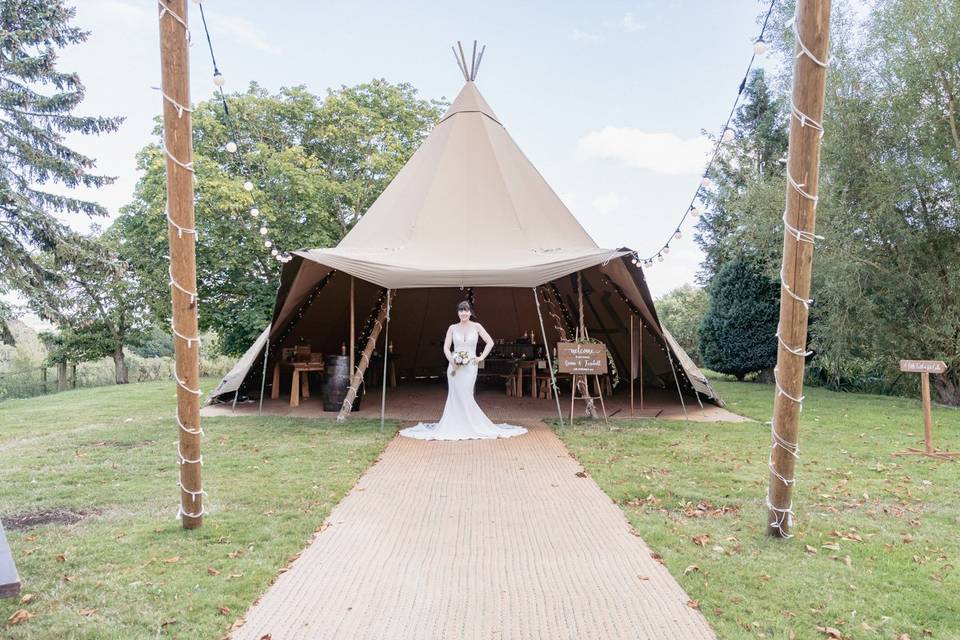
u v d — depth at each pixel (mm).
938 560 3551
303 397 10383
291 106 16250
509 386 11133
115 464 5770
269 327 8742
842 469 5629
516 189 9156
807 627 2793
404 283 7520
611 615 2898
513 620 2855
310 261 7934
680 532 3977
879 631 2773
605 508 4465
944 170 9469
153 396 11945
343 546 3760
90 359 20656
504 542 3834
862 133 10148
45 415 9242
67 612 2887
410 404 9805
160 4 3738
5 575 2168
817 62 3611
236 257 14531
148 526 4059
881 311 10625
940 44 9281
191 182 3934
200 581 3215
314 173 15391
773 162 16656
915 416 8883
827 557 3588
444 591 3156
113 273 16031
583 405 9648
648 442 6691
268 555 3580
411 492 4902
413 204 9016
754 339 14570
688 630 2760
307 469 5531
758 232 11773
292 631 2752
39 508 4438
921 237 9883
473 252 8297
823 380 13938
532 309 11961
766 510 4410
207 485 5000
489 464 5797
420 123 17719
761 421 8164
